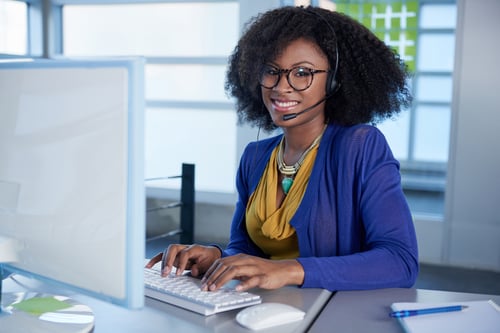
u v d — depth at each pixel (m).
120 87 0.65
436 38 5.00
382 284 1.07
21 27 5.20
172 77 5.13
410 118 5.09
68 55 5.31
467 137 4.02
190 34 5.01
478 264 4.10
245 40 1.42
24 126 0.77
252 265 1.00
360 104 1.34
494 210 4.02
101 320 0.86
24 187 0.78
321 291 1.03
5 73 0.80
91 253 0.70
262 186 1.36
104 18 5.20
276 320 0.85
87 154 0.69
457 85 4.00
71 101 0.71
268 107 1.32
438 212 4.38
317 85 1.27
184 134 5.15
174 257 1.12
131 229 0.66
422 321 0.86
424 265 4.12
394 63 1.41
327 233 1.24
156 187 5.10
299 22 1.28
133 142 0.65
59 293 0.99
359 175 1.22
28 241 0.78
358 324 0.88
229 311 0.91
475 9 3.90
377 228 1.17
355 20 1.39
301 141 1.32
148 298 0.97
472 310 0.91
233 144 5.00
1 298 0.87
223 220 4.88
